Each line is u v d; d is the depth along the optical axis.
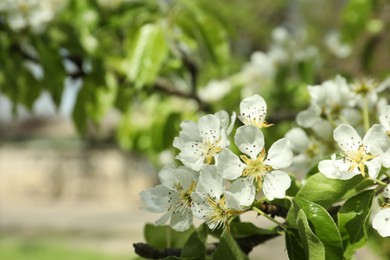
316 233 1.55
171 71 4.04
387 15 4.80
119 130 4.77
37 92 3.69
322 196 1.68
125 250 14.69
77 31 3.63
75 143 34.06
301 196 1.68
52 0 3.68
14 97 3.64
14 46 3.58
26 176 35.59
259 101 1.82
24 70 3.63
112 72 3.74
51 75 3.48
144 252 1.78
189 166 1.70
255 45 16.95
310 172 1.85
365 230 1.61
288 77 5.13
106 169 33.59
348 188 1.68
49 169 35.03
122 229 18.95
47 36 3.54
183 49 4.09
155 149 4.09
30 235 17.64
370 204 1.63
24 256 13.80
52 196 34.66
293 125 3.81
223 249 1.63
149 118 4.63
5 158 36.12
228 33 3.72
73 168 34.41
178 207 1.72
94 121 3.75
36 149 35.44
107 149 31.34
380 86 2.42
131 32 3.49
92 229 19.05
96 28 3.86
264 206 1.68
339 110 2.38
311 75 4.59
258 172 1.66
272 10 17.19
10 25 3.53
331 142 2.34
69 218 22.83
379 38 4.88
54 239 16.72
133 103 4.44
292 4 17.58
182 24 3.64
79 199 33.72
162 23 3.53
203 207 1.64
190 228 2.04
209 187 1.63
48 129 35.38
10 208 28.03
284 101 4.65
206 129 1.72
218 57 3.70
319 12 17.45
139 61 3.39
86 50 3.60
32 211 26.27
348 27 4.14
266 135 3.83
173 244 2.03
